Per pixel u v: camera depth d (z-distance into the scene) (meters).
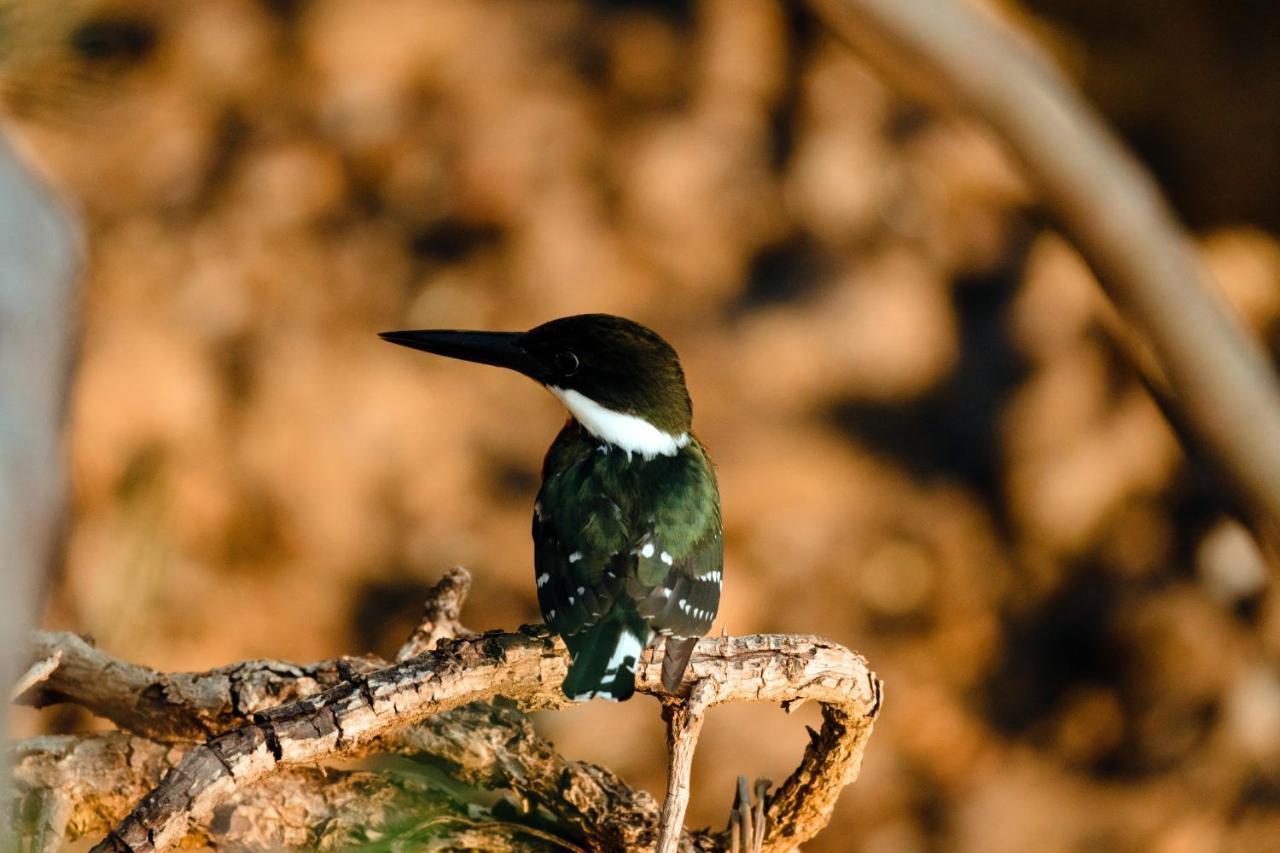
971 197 14.73
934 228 14.57
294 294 13.81
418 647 4.97
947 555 13.22
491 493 12.91
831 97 15.30
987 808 12.22
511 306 13.93
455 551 12.54
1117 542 13.46
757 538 13.06
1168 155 14.90
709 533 5.39
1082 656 12.98
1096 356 14.00
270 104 15.17
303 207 14.38
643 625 4.89
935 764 12.47
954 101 12.91
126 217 13.89
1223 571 13.31
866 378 13.86
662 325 13.89
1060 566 13.38
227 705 4.67
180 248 13.81
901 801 12.24
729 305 14.04
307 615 12.18
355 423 13.04
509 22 15.80
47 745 4.74
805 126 15.14
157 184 14.23
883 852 11.98
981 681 12.88
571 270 14.08
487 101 15.23
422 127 15.06
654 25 15.74
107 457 12.02
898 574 13.09
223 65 15.33
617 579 5.02
